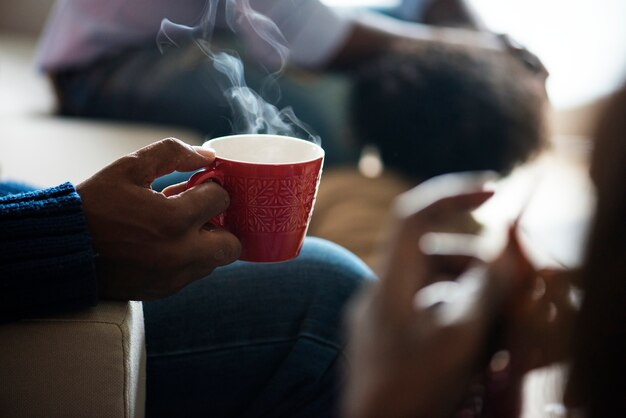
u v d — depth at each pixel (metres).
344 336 0.84
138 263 0.67
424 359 0.45
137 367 0.70
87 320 0.65
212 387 0.84
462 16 2.42
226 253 0.72
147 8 1.80
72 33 1.84
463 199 0.50
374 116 1.88
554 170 2.42
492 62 1.86
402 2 2.47
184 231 0.68
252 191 0.71
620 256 0.38
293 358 0.83
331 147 1.99
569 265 0.48
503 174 1.85
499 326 0.48
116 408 0.66
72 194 0.66
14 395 0.65
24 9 3.00
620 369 0.39
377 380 0.46
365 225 1.82
